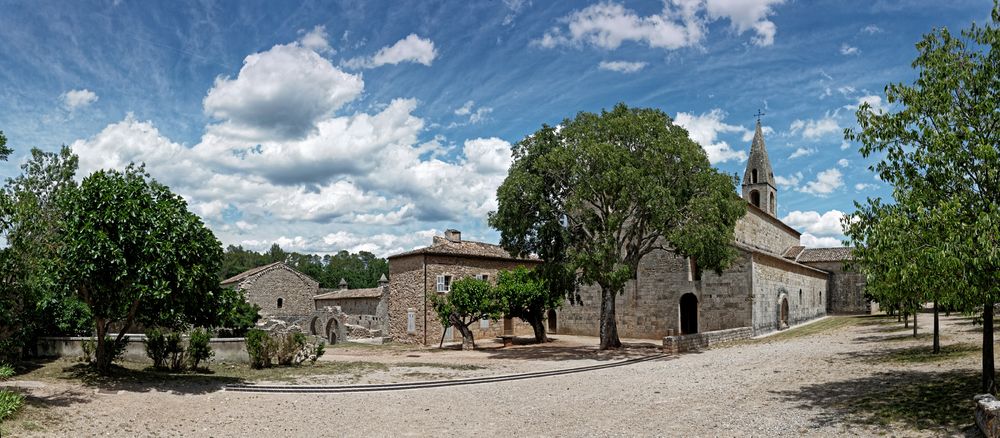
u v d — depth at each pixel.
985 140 12.16
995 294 10.93
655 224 28.19
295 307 58.69
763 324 38.59
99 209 17.23
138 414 14.66
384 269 112.38
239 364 24.88
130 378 19.38
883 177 13.77
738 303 37.47
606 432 13.34
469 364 26.41
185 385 18.98
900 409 13.28
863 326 38.91
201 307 19.28
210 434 13.42
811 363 22.66
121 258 16.64
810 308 50.53
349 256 135.62
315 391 19.03
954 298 11.55
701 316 38.78
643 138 28.88
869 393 15.57
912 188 12.83
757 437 12.17
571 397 17.92
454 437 13.27
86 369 20.27
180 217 18.22
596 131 30.23
